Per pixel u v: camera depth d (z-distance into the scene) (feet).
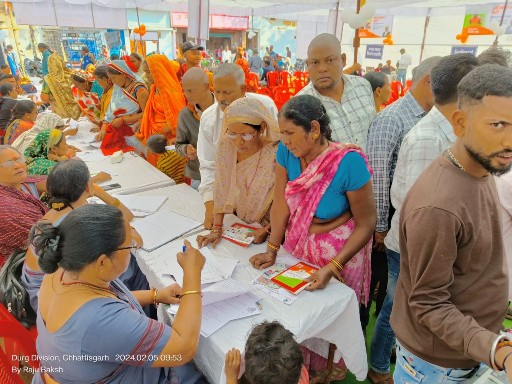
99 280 3.47
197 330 3.71
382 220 6.25
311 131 4.42
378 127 6.01
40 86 31.32
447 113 3.94
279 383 2.98
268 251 5.33
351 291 4.66
